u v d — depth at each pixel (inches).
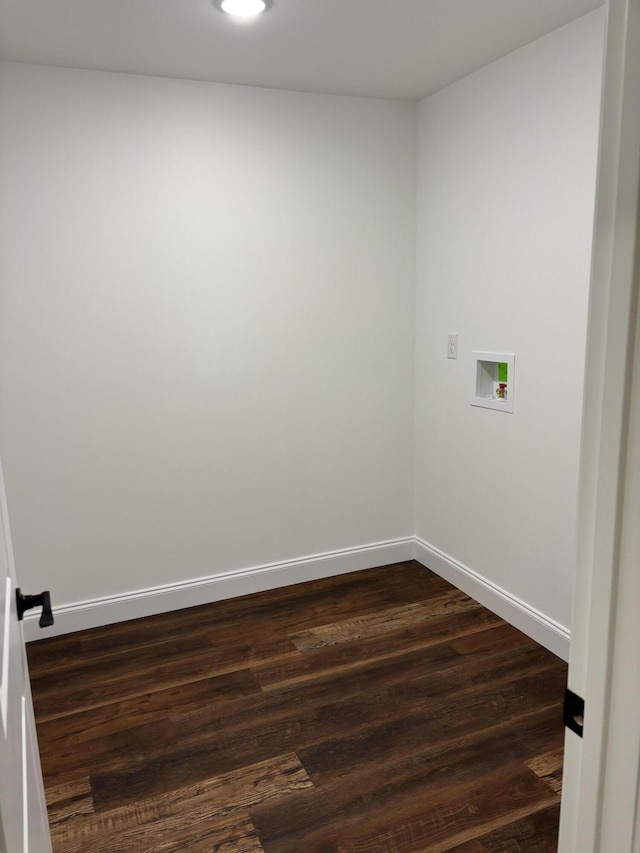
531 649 105.4
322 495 131.7
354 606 121.8
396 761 80.7
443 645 107.3
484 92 106.4
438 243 123.1
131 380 112.4
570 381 95.3
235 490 123.8
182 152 109.7
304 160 118.2
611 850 30.2
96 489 113.0
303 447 128.0
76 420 109.7
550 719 87.8
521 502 108.3
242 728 87.7
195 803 74.6
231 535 125.1
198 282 114.2
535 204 98.7
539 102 95.8
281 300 120.9
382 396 133.2
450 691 94.6
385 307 129.7
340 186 121.7
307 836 69.6
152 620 118.4
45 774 79.7
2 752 25.5
